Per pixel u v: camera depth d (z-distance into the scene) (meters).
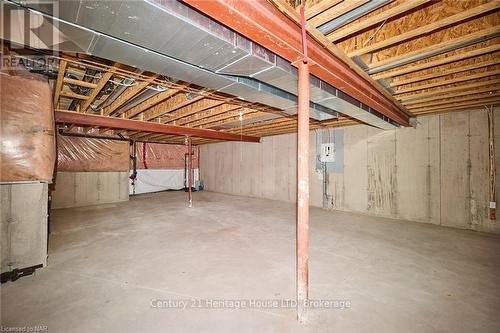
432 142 4.61
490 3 1.48
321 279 2.35
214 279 2.33
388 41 1.89
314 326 1.67
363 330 1.63
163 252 3.04
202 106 4.09
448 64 2.48
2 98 2.25
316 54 1.80
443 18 1.67
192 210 5.87
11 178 2.30
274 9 1.43
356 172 5.68
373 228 4.26
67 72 2.83
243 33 1.40
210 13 1.22
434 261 2.79
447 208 4.45
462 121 4.29
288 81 2.21
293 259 2.81
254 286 2.20
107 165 6.93
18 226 2.38
